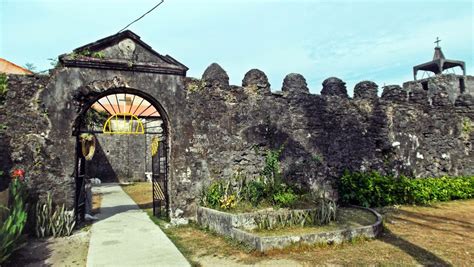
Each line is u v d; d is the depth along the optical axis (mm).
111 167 26750
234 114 10258
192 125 9703
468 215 9633
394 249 6414
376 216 8688
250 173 10188
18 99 8273
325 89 12289
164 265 5809
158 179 10625
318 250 6434
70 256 6598
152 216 10539
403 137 12750
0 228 5738
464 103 14414
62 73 8641
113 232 8266
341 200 11148
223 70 10422
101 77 8945
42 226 7859
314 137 11234
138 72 9312
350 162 11680
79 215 9133
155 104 9609
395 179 11758
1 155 7949
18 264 6102
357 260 5805
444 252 6203
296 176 10758
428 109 13500
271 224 7328
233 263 5887
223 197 8898
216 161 9844
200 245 7145
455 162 13664
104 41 9000
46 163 8289
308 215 7875
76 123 8719
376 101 12523
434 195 11758
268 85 10898
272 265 5668
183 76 9789
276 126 10750
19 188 7160
